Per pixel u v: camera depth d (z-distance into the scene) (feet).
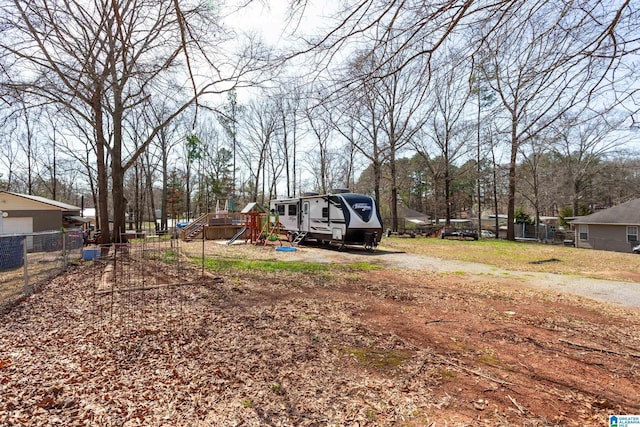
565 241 88.17
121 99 34.50
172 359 10.83
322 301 19.11
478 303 19.25
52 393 8.46
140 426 7.32
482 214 177.47
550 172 101.91
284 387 9.29
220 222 72.02
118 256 33.04
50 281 22.98
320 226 49.96
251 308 17.22
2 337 12.35
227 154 128.88
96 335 12.65
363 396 8.89
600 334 14.17
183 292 20.20
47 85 26.20
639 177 103.24
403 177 90.84
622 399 8.84
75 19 21.93
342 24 8.61
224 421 7.63
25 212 56.08
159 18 19.62
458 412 8.17
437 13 7.79
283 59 9.71
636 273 30.37
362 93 9.84
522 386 9.54
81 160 90.94
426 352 11.93
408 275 28.45
